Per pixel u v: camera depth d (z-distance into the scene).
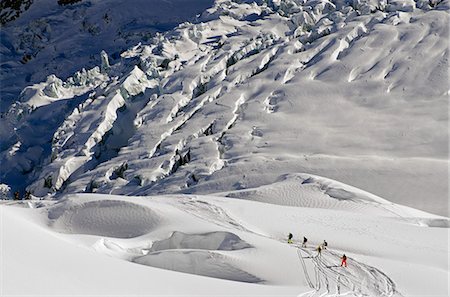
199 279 26.50
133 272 25.67
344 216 44.69
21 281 19.72
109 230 39.81
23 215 43.25
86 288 21.33
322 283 28.34
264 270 30.42
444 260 34.47
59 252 25.25
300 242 36.62
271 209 45.41
